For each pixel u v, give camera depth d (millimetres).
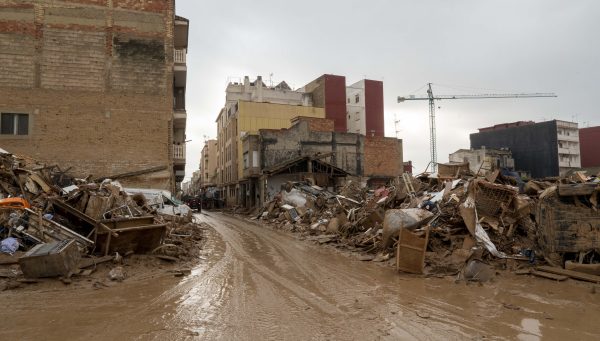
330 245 16609
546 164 69000
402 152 50375
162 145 26688
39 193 13836
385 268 11617
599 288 8781
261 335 5984
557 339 5855
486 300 8055
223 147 67500
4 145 23812
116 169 25703
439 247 12156
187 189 153500
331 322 6625
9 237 10352
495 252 11242
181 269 11133
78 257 9672
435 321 6695
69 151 24906
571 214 10234
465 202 12570
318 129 45906
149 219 12438
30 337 5824
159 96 26938
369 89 72500
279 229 24234
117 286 9000
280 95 67188
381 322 6637
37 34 24781
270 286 9258
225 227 25297
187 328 6266
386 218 13703
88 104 25516
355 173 45625
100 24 26062
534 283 9438
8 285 8383
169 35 27469
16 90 24188
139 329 6203
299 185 31453
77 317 6773
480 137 78625
